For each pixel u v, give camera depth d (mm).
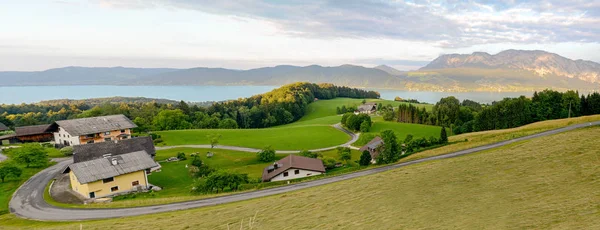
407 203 25422
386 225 20953
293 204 30375
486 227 17891
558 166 29250
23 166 63188
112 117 90375
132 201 42594
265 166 72062
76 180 49844
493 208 21172
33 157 62875
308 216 25656
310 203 29906
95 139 83875
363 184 35000
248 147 92812
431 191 27828
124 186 51438
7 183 54062
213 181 49562
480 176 30281
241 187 48719
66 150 74938
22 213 40156
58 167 64500
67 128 81500
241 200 39062
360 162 63375
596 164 27750
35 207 42531
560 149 35969
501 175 29422
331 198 30750
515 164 32656
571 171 26984
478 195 24641
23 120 125875
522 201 21672
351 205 27297
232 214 29406
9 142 93312
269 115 178125
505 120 101875
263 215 27719
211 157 78188
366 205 26609
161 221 30219
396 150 61625
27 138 95000
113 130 86062
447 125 128375
